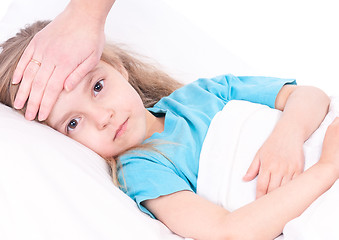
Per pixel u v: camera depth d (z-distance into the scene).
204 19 1.79
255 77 1.31
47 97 0.95
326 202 0.81
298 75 1.59
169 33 1.62
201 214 0.87
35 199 0.80
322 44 1.67
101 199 0.85
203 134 1.09
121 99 1.07
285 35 1.72
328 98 1.14
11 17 1.48
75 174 0.87
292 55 1.65
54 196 0.82
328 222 0.78
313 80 1.57
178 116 1.15
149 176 0.97
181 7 1.82
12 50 1.17
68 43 0.93
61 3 1.53
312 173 0.87
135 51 1.54
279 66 1.62
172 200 0.92
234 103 1.15
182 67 1.55
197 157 1.06
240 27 1.76
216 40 1.69
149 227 0.85
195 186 1.02
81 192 0.85
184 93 1.27
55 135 0.97
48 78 0.94
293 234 0.78
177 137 1.08
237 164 0.99
